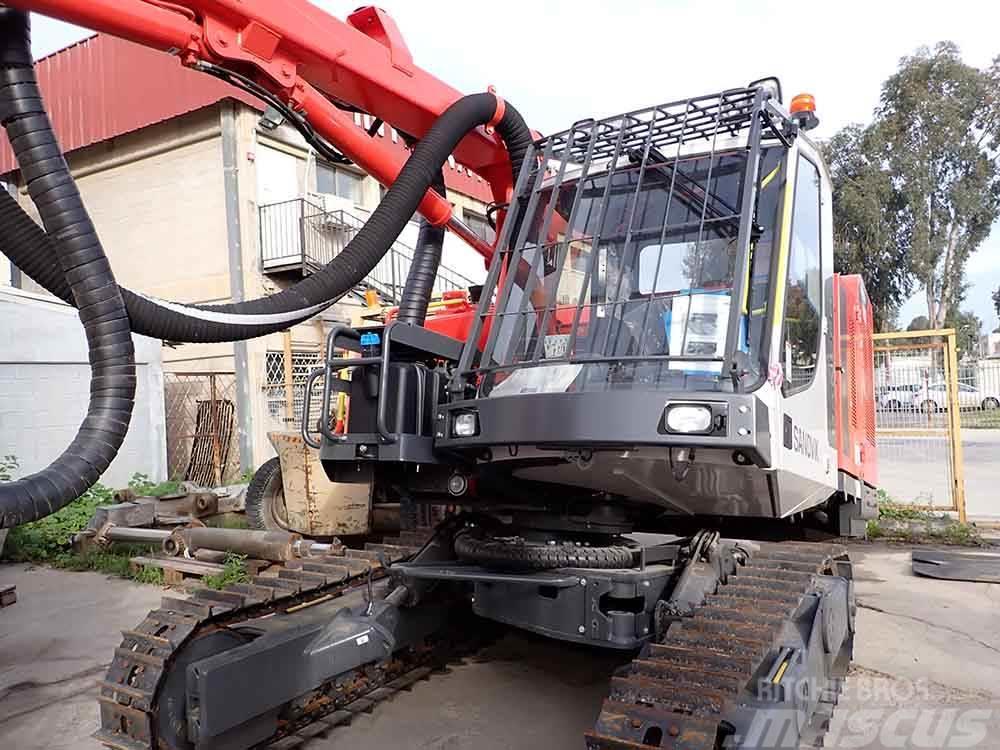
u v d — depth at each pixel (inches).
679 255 138.8
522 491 156.6
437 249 181.6
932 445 394.3
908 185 1171.3
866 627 220.5
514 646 206.1
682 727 94.3
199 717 119.3
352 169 644.7
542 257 152.0
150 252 582.6
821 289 167.5
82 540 304.5
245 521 353.1
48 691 175.3
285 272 559.5
